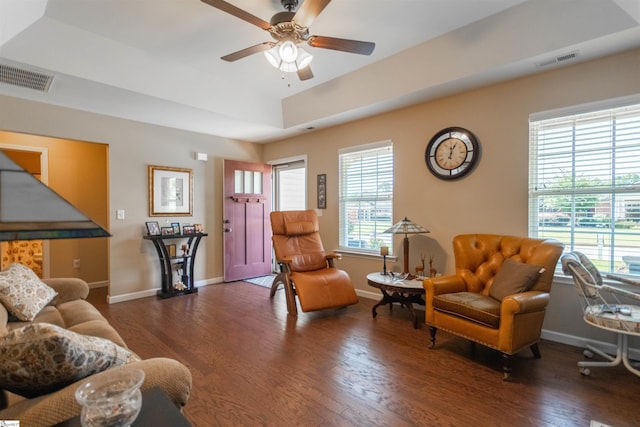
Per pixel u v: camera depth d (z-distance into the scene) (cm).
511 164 305
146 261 434
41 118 346
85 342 107
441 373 227
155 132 442
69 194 464
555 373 226
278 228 407
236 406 189
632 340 249
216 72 361
